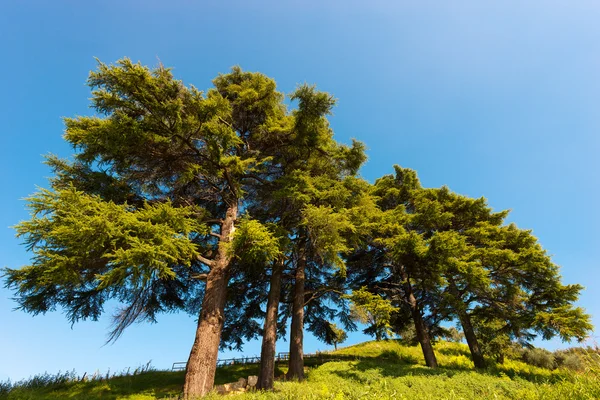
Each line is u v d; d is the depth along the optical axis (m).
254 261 12.65
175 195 13.65
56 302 10.73
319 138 13.95
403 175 21.91
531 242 17.70
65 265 7.54
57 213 7.63
